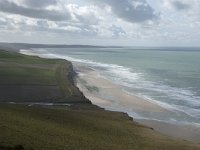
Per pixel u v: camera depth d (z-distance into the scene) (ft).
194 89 279.90
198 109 204.03
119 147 111.75
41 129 119.14
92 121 148.87
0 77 274.57
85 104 201.57
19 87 241.96
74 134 121.19
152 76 380.58
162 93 258.98
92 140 116.16
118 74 397.19
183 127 166.40
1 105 154.71
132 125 152.15
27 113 145.48
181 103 221.05
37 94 221.05
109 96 242.99
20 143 93.76
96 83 309.01
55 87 246.47
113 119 160.35
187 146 124.77
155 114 191.01
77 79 333.62
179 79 350.64
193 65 547.90
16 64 368.27
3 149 85.87
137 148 114.01
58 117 147.64
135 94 253.85
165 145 122.21
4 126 111.55
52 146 99.04
